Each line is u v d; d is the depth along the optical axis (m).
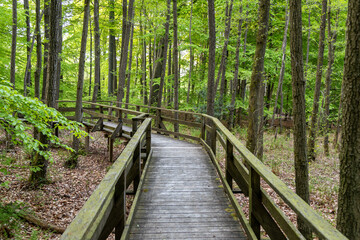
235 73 14.88
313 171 9.77
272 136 16.42
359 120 3.23
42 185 6.86
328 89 12.08
